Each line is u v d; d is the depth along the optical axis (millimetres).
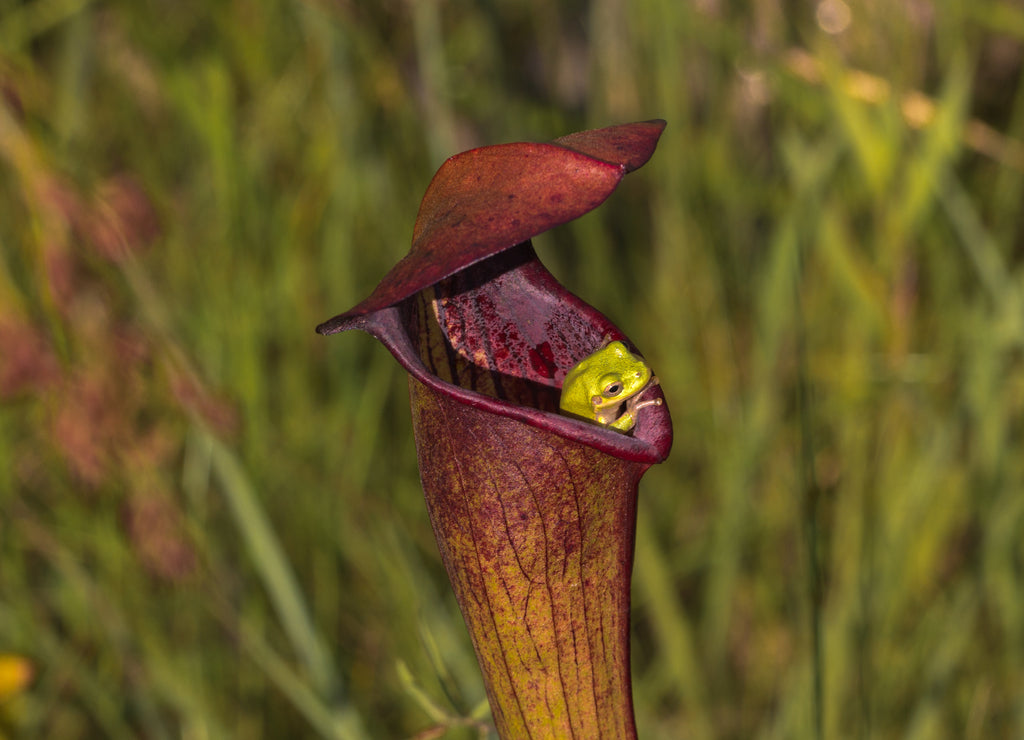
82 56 860
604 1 845
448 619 619
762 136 905
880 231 674
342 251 805
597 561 436
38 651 681
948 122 649
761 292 716
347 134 806
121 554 678
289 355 810
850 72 721
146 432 615
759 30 820
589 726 442
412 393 432
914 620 691
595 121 853
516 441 425
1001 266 643
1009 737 632
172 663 651
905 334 698
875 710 621
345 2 808
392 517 688
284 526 724
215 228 801
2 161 635
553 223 406
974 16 742
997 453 641
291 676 583
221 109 781
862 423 698
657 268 842
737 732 689
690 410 804
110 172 823
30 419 687
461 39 926
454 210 413
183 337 720
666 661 685
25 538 697
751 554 748
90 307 609
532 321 453
